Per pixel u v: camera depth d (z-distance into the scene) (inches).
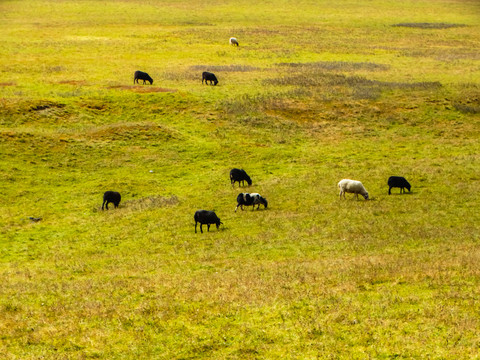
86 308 879.1
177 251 1224.2
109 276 1055.0
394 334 739.4
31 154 1995.6
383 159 2094.0
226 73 3302.2
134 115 2522.1
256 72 3358.8
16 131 2127.2
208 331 780.0
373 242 1222.9
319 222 1397.6
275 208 1549.0
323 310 824.9
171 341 757.3
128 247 1279.5
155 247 1266.0
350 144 2306.8
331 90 2938.0
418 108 2726.4
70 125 2353.6
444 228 1312.7
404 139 2373.3
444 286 895.1
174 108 2605.8
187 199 1663.4
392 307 823.7
